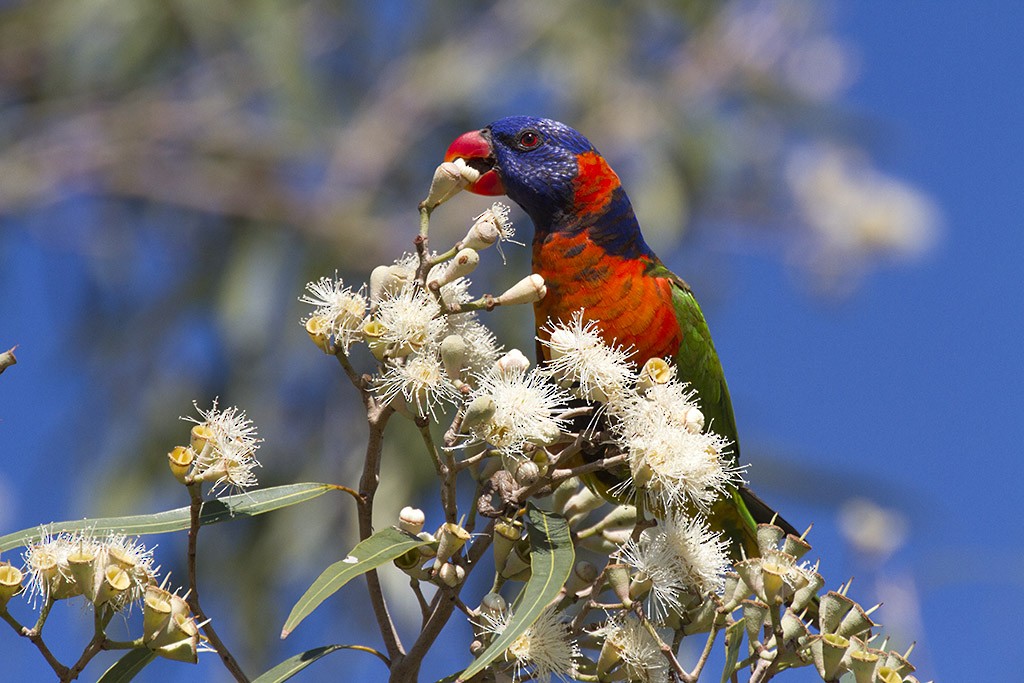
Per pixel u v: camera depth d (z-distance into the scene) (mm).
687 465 3926
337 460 11352
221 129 13719
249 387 11688
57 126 14078
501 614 3824
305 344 11914
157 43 13375
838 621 3752
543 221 6512
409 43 14047
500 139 6594
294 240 12930
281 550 11008
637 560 3818
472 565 4051
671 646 4012
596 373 4078
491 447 3939
